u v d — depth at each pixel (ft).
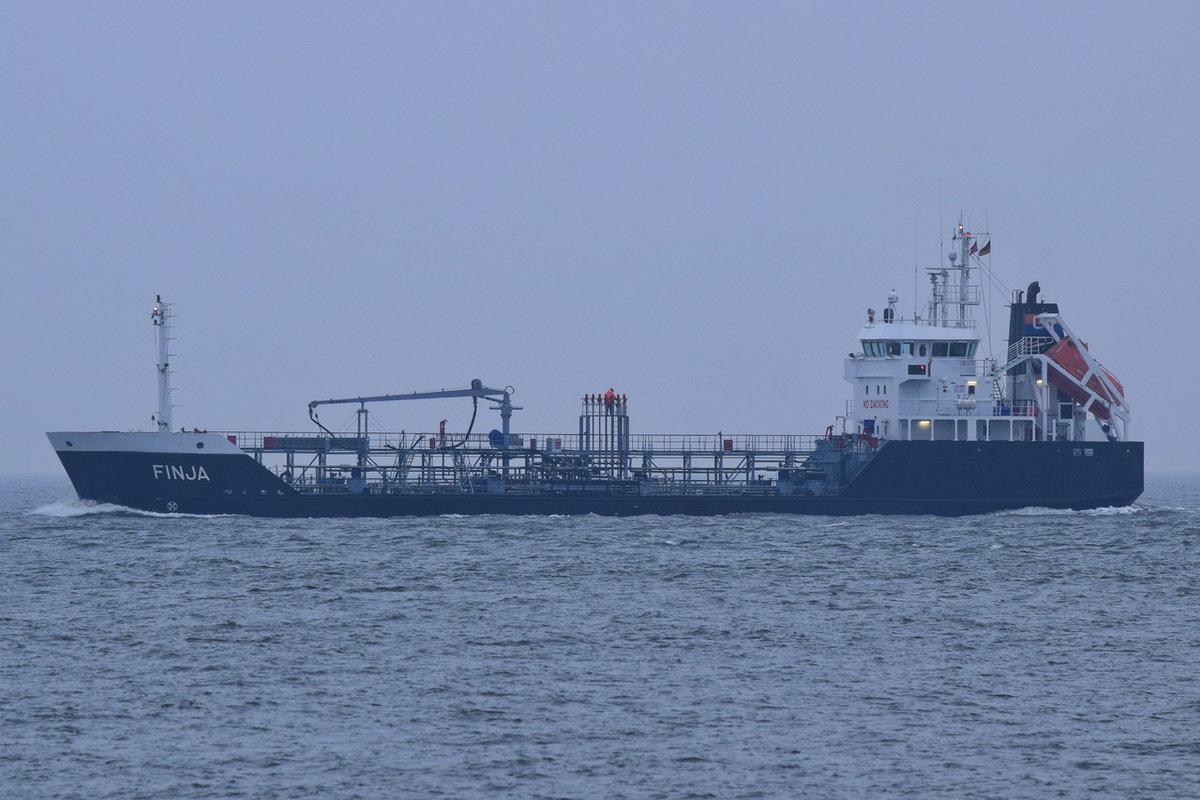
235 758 629.92
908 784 603.26
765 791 594.24
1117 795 591.78
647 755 636.89
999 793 593.42
